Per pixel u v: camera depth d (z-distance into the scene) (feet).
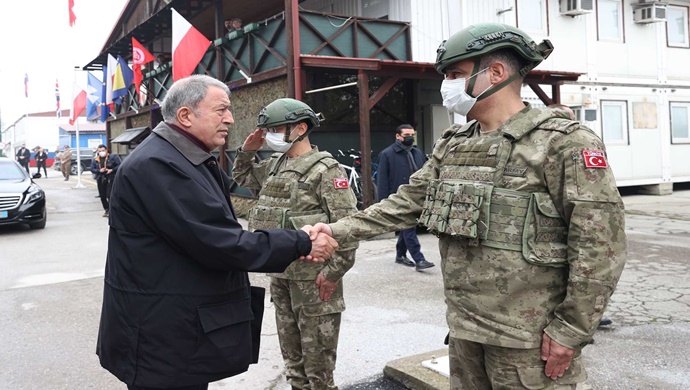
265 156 32.53
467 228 6.03
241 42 35.06
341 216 9.07
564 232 5.91
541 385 5.91
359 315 15.35
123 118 62.44
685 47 47.55
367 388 10.76
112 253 6.59
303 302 8.96
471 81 6.23
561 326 5.68
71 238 30.66
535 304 5.87
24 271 22.49
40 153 86.53
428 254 23.65
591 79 42.91
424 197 7.24
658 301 15.89
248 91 34.91
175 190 6.28
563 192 5.74
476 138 6.48
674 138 46.75
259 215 9.75
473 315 6.12
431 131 37.52
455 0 36.50
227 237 6.34
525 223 5.87
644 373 10.90
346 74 34.35
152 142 6.64
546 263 5.80
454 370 6.97
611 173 5.71
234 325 6.68
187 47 34.58
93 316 16.20
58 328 15.11
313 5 45.27
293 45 28.99
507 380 6.03
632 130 44.70
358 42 32.65
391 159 20.86
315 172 9.30
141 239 6.36
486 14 37.88
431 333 13.76
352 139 34.71
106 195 40.04
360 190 31.22
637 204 39.19
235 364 6.65
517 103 6.36
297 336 9.56
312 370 9.13
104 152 40.42
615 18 44.04
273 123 9.39
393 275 19.97
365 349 12.78
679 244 24.44
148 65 54.13
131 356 6.36
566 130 5.76
